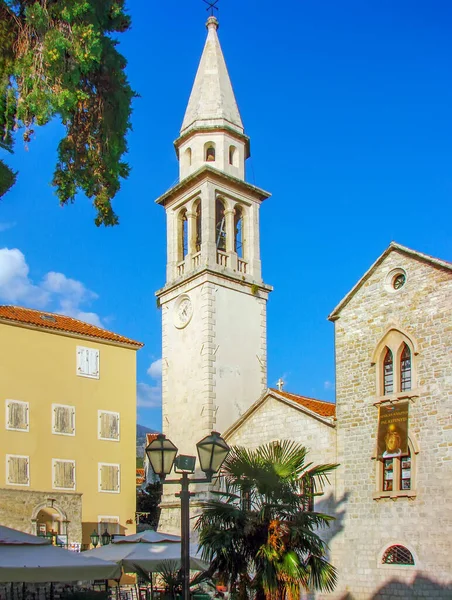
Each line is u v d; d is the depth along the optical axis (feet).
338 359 113.19
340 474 107.76
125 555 85.15
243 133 161.27
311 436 114.01
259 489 75.00
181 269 155.22
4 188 68.64
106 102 75.41
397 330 106.22
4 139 69.36
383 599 97.91
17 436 130.11
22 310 145.28
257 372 148.66
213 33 169.58
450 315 100.12
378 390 106.42
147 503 174.09
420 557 95.66
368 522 102.63
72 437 137.39
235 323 147.54
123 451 144.05
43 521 130.82
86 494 136.87
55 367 138.72
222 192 153.48
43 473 131.85
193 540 129.59
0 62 68.18
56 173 75.56
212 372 140.46
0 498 123.95
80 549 129.90
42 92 66.28
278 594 68.59
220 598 85.76
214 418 138.41
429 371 100.89
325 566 72.59
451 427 96.58
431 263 103.86
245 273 153.79
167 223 160.45
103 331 152.76
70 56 68.64
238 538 71.36
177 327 149.89
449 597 91.45
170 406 147.13
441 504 95.20
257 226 158.71
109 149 75.25
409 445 100.58
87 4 69.77
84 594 99.55
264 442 121.49
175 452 59.36
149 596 93.66
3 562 63.26
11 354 133.39
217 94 161.27
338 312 114.93
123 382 148.15
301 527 71.56
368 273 111.55
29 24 67.97
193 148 157.48
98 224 77.30
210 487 132.05
